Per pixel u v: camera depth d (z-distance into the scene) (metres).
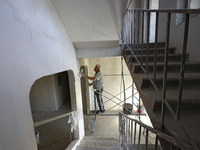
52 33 1.71
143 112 5.30
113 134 4.37
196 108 1.11
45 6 1.52
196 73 1.70
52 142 2.93
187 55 2.33
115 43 2.95
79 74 3.34
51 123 3.61
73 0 1.76
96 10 1.93
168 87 1.47
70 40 2.65
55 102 3.52
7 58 0.86
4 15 0.85
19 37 1.00
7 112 0.85
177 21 2.73
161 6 3.41
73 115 2.69
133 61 2.16
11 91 0.90
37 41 1.29
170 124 0.96
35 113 3.46
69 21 2.12
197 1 2.21
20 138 1.00
